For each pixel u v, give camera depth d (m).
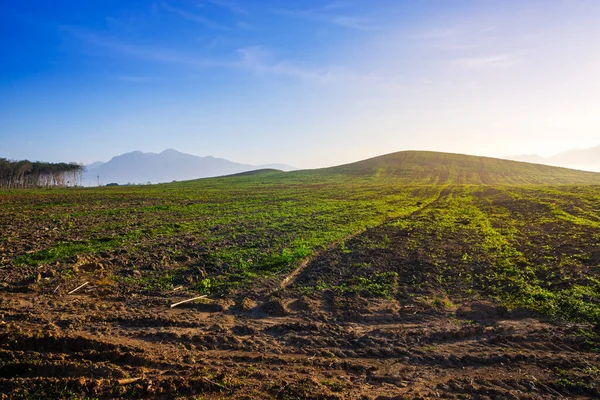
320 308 11.54
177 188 77.00
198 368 7.64
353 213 33.03
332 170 112.00
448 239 20.81
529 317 10.66
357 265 16.08
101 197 52.91
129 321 10.05
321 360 8.19
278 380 7.30
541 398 6.84
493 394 6.93
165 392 6.86
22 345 8.23
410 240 20.77
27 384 6.95
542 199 36.03
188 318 10.43
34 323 9.59
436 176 91.19
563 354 8.45
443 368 7.96
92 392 6.80
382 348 8.76
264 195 55.38
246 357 8.28
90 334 9.06
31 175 114.12
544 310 10.88
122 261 16.17
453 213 31.77
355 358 8.38
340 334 9.54
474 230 23.27
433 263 16.02
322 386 7.08
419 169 102.06
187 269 15.27
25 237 21.50
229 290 12.84
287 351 8.65
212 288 13.23
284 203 43.22
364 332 9.75
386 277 14.48
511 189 50.84
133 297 12.23
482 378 7.49
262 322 10.36
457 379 7.46
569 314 10.61
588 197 34.59
